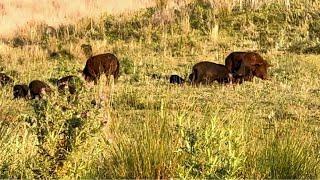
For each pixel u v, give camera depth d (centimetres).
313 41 7088
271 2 8425
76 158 1902
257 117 3622
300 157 2367
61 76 5384
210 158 1756
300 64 5934
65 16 9731
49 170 1895
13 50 7531
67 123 1902
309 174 2347
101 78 4888
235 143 1948
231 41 7450
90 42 7806
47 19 9650
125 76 5588
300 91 4638
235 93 4541
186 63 6328
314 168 2377
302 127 3241
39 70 6194
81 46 7312
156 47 7344
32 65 6538
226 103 4094
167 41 7488
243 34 7675
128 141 2258
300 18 7944
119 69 5553
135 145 2209
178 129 1977
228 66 5169
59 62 6700
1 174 2005
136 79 5388
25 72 6044
